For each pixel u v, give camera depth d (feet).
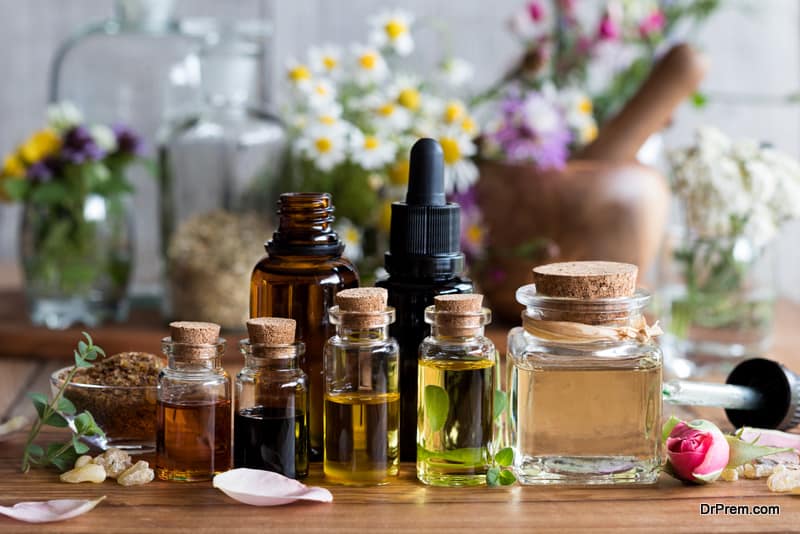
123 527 1.91
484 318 2.00
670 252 2.73
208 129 2.94
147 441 2.12
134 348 2.81
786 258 4.05
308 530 1.90
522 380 2.01
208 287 2.86
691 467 2.01
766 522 1.92
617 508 1.96
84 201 2.93
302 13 3.89
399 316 2.06
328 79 3.09
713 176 2.64
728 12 3.88
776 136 3.92
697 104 3.26
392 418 2.02
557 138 2.78
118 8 3.14
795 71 3.90
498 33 3.87
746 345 2.71
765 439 2.15
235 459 2.03
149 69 3.63
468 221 2.82
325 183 2.99
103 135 3.01
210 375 2.03
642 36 3.15
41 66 3.99
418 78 3.73
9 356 2.85
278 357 1.99
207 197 2.94
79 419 2.06
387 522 1.91
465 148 2.83
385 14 3.11
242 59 2.97
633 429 2.01
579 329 1.97
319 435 2.08
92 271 2.95
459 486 2.01
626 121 2.78
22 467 2.09
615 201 2.74
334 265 2.08
